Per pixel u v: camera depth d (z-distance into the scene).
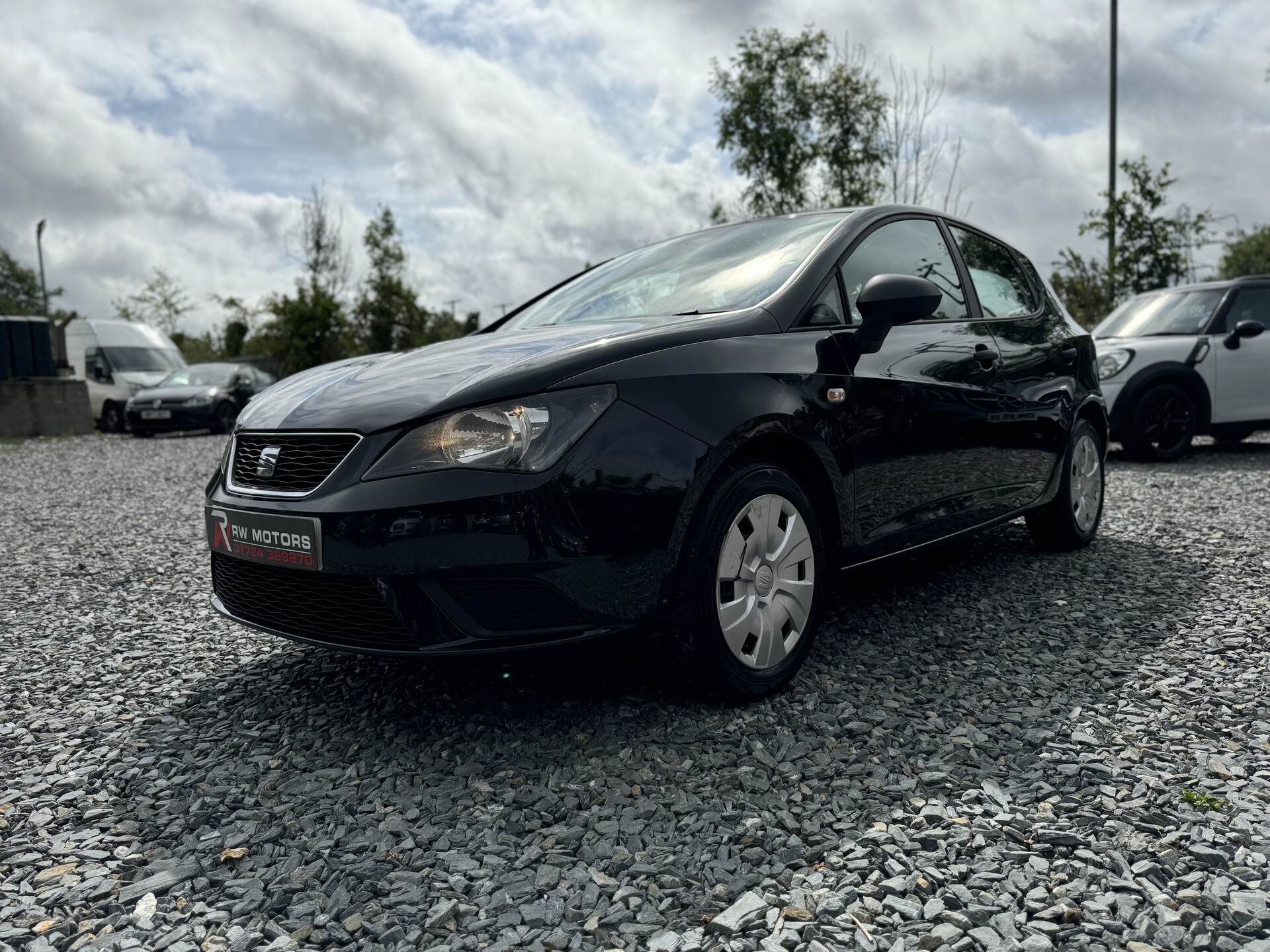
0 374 16.25
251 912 1.73
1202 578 3.81
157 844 1.99
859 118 22.14
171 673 3.11
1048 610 3.43
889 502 3.00
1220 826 1.88
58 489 8.51
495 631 2.22
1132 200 14.81
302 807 2.12
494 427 2.23
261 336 30.81
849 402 2.81
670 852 1.87
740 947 1.56
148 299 42.22
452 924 1.66
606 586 2.25
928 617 3.37
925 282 2.75
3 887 1.83
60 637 3.60
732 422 2.44
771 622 2.60
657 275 3.39
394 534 2.20
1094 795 2.04
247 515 2.47
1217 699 2.55
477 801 2.10
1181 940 1.54
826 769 2.19
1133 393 7.70
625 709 2.56
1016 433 3.71
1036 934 1.56
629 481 2.27
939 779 2.12
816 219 3.35
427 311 32.66
